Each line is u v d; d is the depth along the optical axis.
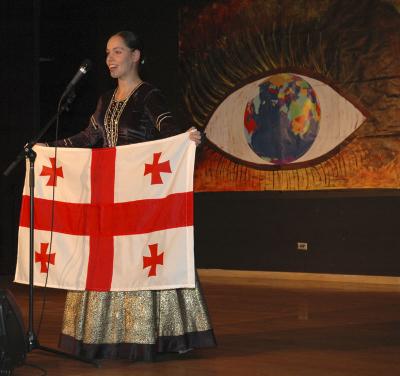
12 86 9.94
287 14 8.61
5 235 9.90
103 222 3.95
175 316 3.90
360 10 8.20
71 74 9.93
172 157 3.82
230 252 9.09
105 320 3.89
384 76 8.09
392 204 8.10
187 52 9.27
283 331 4.89
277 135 8.72
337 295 7.05
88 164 4.02
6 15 9.91
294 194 8.66
